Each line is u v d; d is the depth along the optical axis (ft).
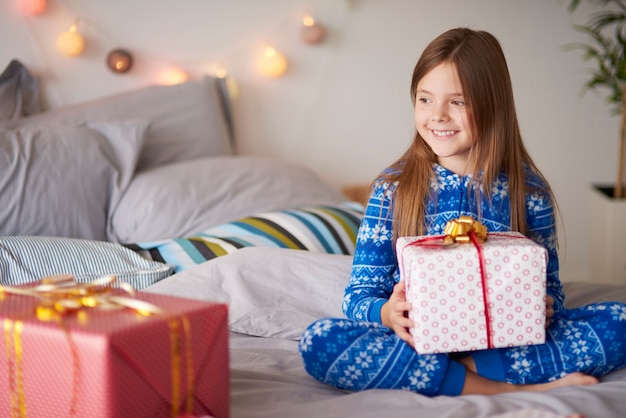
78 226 6.95
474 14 10.17
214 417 3.31
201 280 5.38
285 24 9.64
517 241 3.92
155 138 8.34
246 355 4.60
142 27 9.09
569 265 10.87
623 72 9.37
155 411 3.11
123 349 2.94
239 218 7.27
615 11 10.44
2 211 6.61
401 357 4.00
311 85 9.83
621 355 4.20
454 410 3.47
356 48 9.91
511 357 4.12
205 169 7.77
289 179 8.10
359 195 9.93
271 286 5.41
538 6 10.32
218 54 9.42
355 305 4.46
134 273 5.72
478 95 4.48
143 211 7.13
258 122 9.68
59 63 8.74
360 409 3.65
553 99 10.52
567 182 10.73
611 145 10.72
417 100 4.68
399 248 4.08
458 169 4.76
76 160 7.14
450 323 3.74
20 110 8.29
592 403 3.59
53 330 3.02
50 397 3.10
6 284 5.42
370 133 10.09
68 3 8.74
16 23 8.52
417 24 10.03
